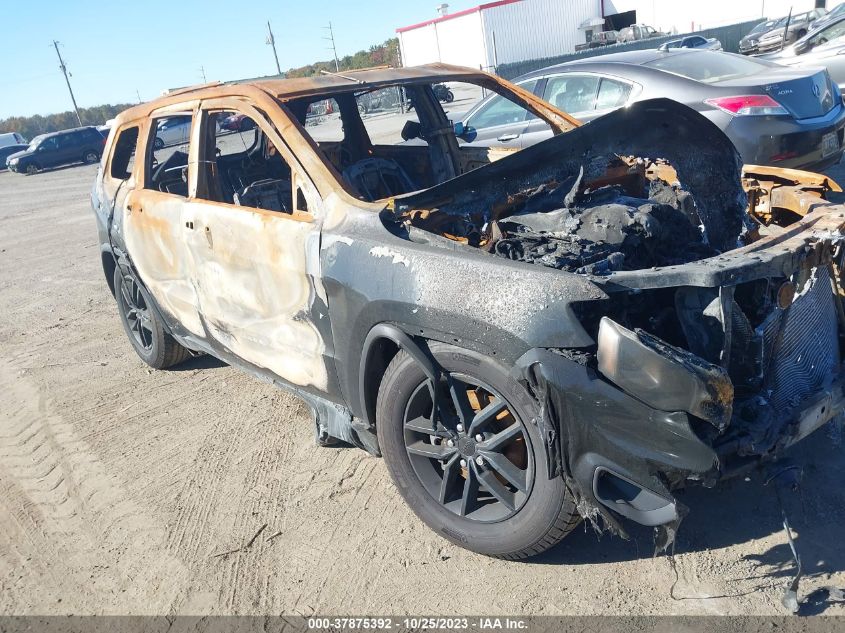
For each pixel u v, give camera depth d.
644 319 2.54
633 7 37.47
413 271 2.65
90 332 6.30
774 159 6.12
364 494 3.36
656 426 2.19
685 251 3.14
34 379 5.31
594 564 2.73
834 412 2.64
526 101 4.46
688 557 2.71
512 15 35.44
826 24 12.30
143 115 4.52
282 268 3.23
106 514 3.44
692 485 2.37
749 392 2.48
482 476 2.72
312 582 2.83
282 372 3.49
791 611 2.38
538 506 2.55
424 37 38.84
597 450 2.29
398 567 2.85
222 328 3.81
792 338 2.57
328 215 3.07
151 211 4.13
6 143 38.09
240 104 3.56
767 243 2.54
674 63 6.82
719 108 6.18
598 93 6.99
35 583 3.01
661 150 3.39
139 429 4.28
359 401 3.08
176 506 3.43
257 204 3.82
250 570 2.93
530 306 2.35
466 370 2.59
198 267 3.80
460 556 2.87
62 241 11.16
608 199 3.40
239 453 3.86
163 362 5.02
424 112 4.54
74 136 29.70
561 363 2.29
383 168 4.21
